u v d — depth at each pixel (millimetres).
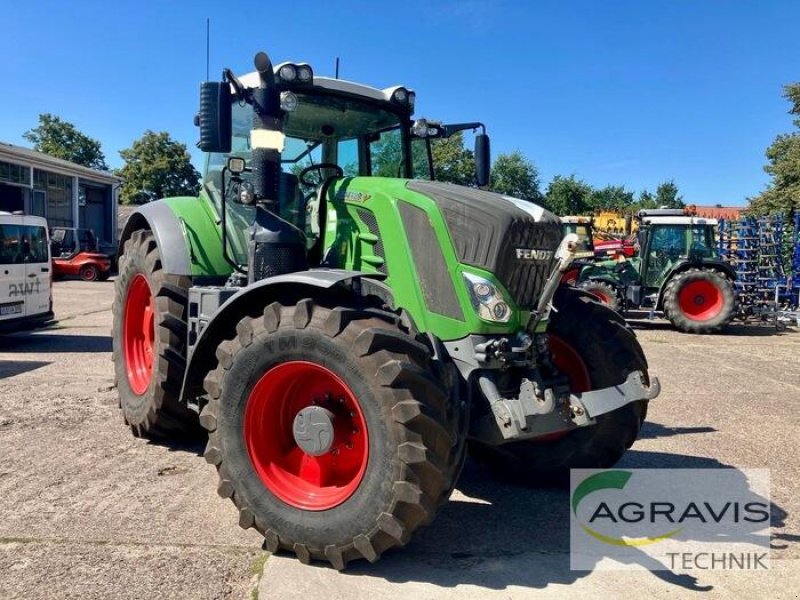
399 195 3645
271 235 3893
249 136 4613
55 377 7445
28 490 4078
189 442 5090
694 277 13109
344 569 3125
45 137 66938
